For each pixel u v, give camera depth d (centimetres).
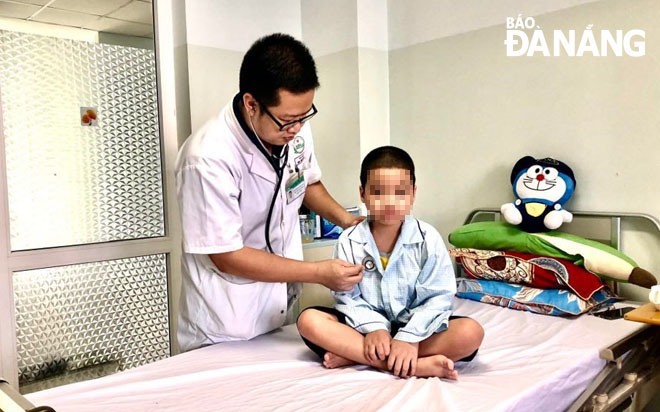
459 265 257
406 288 145
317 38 305
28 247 217
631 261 194
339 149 298
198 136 150
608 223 210
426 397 115
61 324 226
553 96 226
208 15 269
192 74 263
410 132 287
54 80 222
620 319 182
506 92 243
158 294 257
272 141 142
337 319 145
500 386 122
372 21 287
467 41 256
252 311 160
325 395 119
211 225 141
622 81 206
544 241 206
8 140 210
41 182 219
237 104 149
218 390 124
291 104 128
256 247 163
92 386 127
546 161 218
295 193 167
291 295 182
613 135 209
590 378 146
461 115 262
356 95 285
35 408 97
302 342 162
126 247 241
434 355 134
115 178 242
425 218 283
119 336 244
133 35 249
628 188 206
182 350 168
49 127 221
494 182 250
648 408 204
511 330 175
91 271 233
